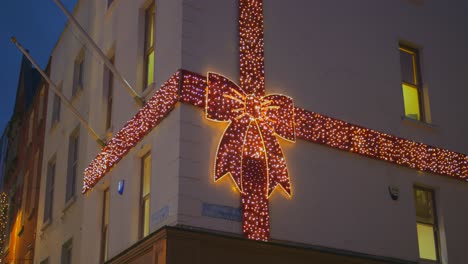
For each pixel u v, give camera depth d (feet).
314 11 52.34
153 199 44.19
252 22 48.01
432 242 52.95
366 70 53.88
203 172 42.37
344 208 48.37
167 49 46.50
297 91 48.93
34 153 87.61
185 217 40.70
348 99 51.72
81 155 63.93
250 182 44.04
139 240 45.80
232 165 43.62
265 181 44.73
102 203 56.34
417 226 52.42
